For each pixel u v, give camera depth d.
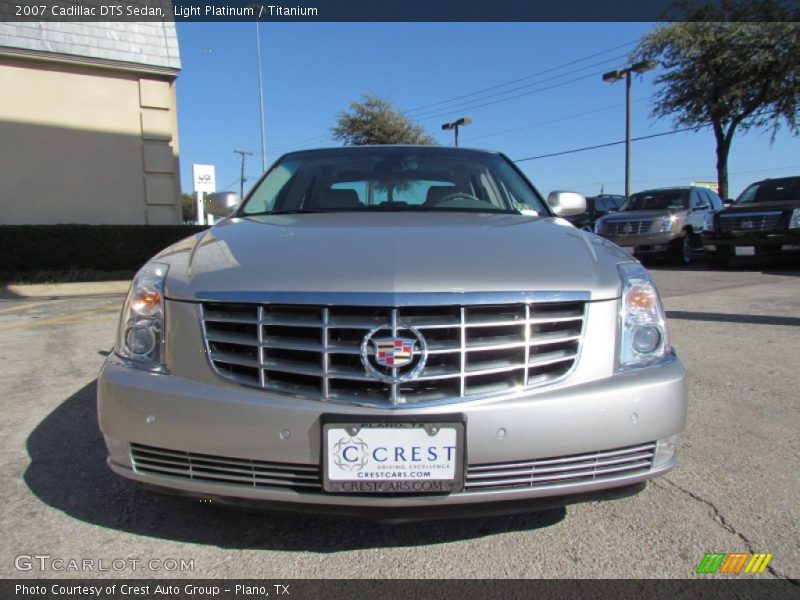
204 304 2.01
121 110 11.54
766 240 10.23
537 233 2.43
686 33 19.11
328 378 1.87
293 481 1.91
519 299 1.92
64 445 3.14
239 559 2.13
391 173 3.39
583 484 1.95
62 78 11.02
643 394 1.98
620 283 2.11
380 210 3.03
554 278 2.01
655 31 20.41
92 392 4.10
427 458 1.85
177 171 12.18
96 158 11.38
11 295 9.55
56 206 11.11
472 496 1.87
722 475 2.74
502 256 2.09
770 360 4.66
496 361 1.92
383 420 1.83
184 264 2.21
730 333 5.61
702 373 4.34
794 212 10.03
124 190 11.66
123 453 2.05
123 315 2.17
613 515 2.41
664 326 2.16
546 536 2.27
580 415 1.92
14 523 2.36
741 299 7.54
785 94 18.39
